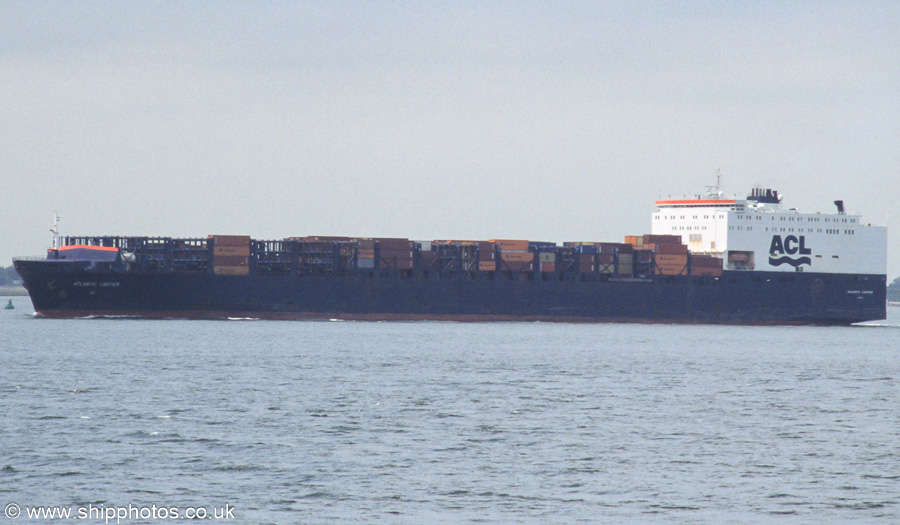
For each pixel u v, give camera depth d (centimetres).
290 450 18925
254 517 14725
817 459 18850
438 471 17488
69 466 17438
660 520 14825
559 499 15850
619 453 19162
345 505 15350
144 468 17412
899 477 17500
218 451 18762
